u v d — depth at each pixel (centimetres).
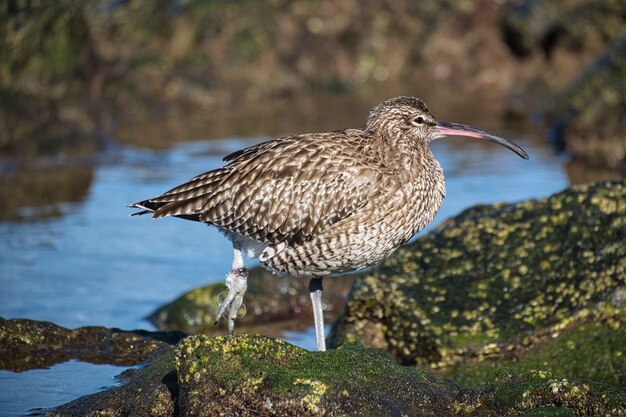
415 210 1242
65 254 1764
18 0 2667
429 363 1300
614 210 1347
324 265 1241
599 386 1007
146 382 1084
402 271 1383
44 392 1180
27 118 2458
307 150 1218
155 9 2991
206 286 1555
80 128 2541
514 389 1012
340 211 1209
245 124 2689
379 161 1228
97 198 2070
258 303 1549
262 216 1214
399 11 3241
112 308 1548
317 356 1032
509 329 1292
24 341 1274
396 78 3192
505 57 3192
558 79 3086
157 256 1773
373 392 984
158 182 2156
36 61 2677
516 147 1303
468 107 2894
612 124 2384
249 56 3033
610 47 2661
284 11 3188
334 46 3186
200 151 2411
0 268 1689
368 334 1363
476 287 1347
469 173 2205
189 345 999
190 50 2998
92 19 2828
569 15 3134
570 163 2312
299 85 3058
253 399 954
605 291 1286
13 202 2048
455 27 3228
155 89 2852
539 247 1363
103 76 2814
